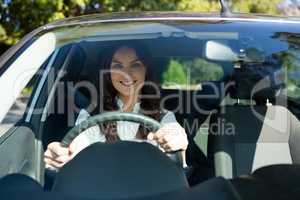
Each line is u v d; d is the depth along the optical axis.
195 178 2.55
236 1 14.19
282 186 1.96
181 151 2.58
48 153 2.48
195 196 1.77
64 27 3.00
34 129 2.79
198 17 3.16
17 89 2.65
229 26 3.03
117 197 1.73
